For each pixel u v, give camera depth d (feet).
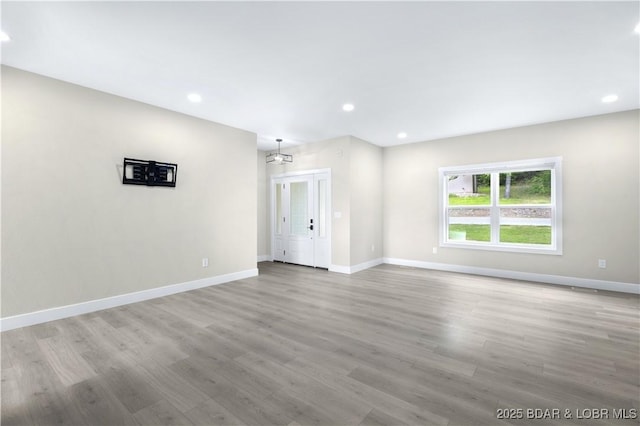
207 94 12.09
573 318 10.69
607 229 14.43
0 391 6.49
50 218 10.53
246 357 7.97
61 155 10.77
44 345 8.63
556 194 15.60
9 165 9.75
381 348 8.46
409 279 16.78
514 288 14.76
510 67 9.87
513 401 6.12
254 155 17.60
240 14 7.18
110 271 11.94
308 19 7.40
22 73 9.98
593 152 14.70
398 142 20.29
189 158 14.49
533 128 16.16
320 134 18.17
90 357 7.95
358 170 19.16
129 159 12.41
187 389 6.57
